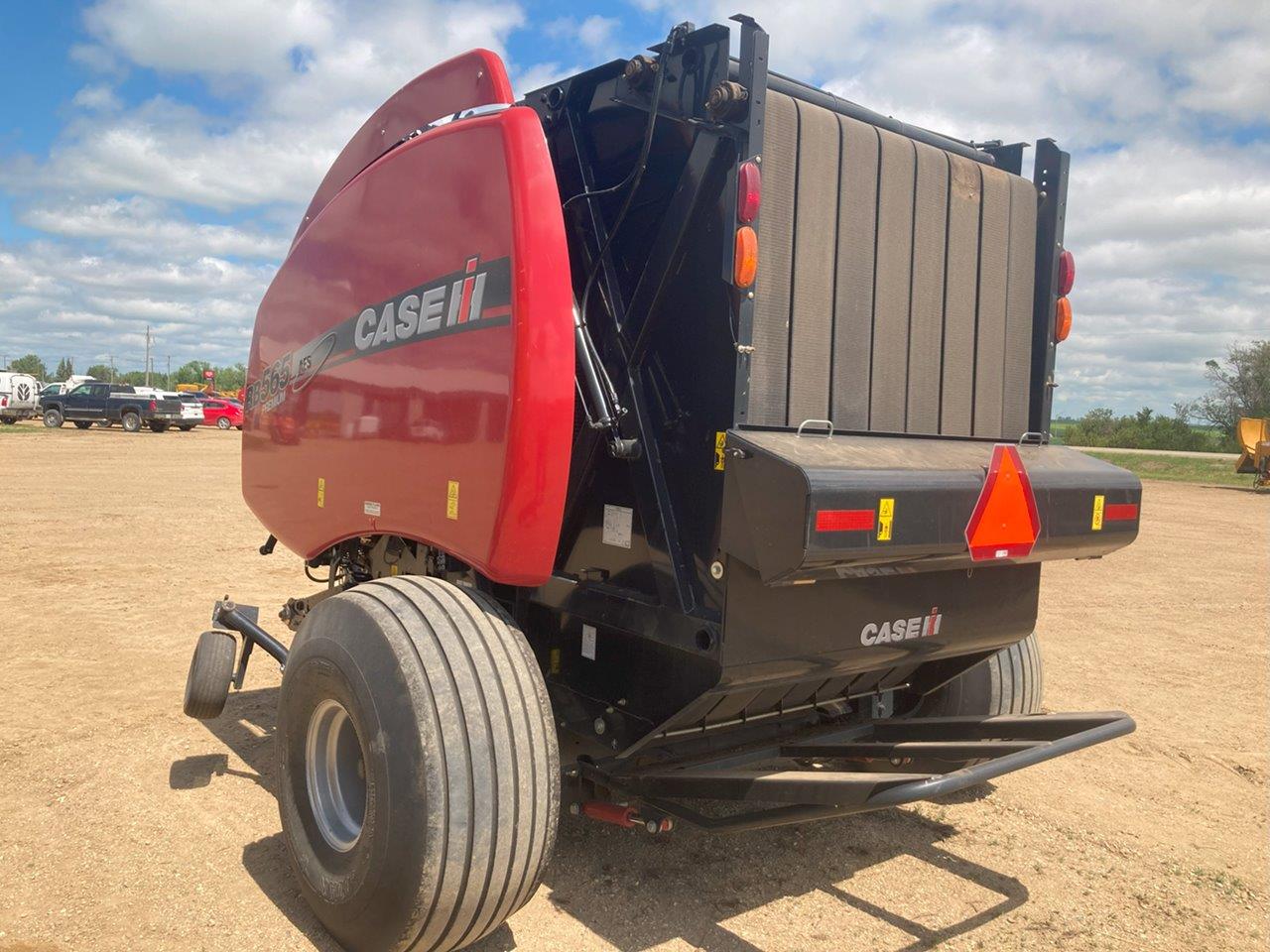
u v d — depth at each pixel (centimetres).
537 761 284
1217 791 470
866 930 327
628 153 349
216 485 1788
